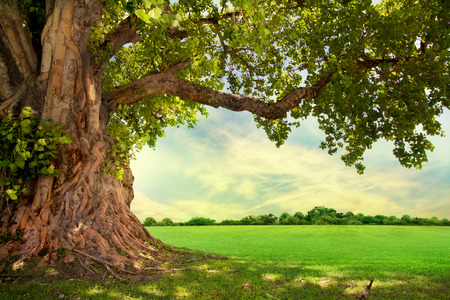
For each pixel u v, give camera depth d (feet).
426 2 29.60
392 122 31.81
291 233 56.65
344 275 20.59
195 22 36.96
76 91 23.79
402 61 30.89
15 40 22.31
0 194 20.63
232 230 64.18
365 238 48.39
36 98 22.59
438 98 29.50
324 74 32.94
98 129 26.71
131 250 23.62
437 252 33.17
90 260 19.65
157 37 30.01
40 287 15.39
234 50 40.27
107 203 25.63
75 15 22.24
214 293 15.88
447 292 16.47
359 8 29.50
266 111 32.07
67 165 23.35
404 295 15.88
